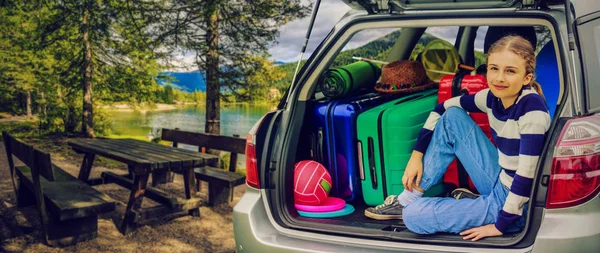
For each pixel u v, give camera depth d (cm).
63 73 1509
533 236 221
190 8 1000
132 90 1549
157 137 1625
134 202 521
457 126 268
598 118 221
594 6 256
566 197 215
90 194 507
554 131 222
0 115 2019
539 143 231
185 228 541
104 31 1404
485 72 317
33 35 1509
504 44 240
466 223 250
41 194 474
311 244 248
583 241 211
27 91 1836
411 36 482
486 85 296
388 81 349
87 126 1548
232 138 605
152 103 1936
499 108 256
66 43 1509
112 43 1429
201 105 2191
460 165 307
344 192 319
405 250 235
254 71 1049
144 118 2019
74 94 1592
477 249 226
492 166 264
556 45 239
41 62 1546
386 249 238
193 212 575
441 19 267
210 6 973
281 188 276
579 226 212
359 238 245
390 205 288
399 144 298
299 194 294
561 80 232
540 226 218
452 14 265
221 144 619
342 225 260
